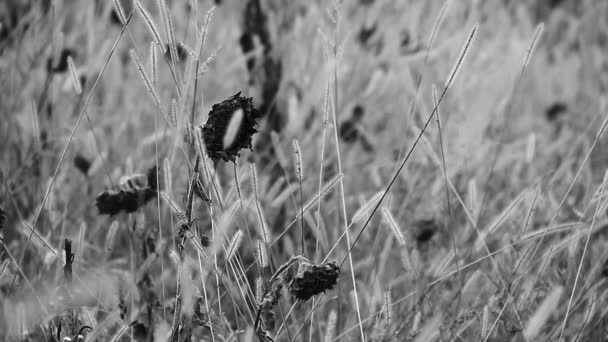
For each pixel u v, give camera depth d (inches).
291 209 147.4
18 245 137.2
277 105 157.6
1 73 155.1
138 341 120.7
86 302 118.8
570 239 126.7
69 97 162.7
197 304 114.3
